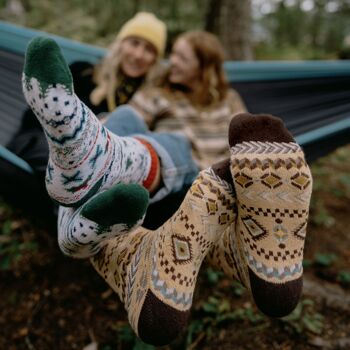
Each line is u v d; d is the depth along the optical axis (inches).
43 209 56.9
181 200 43.0
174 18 261.6
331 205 104.1
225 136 72.2
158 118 70.1
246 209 29.4
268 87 90.4
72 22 189.8
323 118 83.7
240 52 155.0
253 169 28.0
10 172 54.0
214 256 35.5
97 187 31.3
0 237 81.5
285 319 62.2
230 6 152.5
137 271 31.3
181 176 41.6
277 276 29.2
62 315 67.2
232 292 69.9
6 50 60.6
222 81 74.2
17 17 183.9
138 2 261.4
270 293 29.2
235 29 153.3
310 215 96.8
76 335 63.8
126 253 34.0
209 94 72.1
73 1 215.0
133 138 39.3
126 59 73.0
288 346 59.4
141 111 69.5
